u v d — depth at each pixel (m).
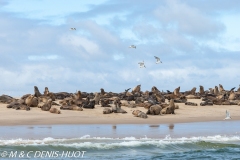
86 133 43.97
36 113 60.84
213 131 48.16
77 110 65.62
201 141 41.94
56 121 54.06
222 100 82.12
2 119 53.78
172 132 46.59
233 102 82.62
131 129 48.28
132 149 38.59
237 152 39.75
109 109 64.31
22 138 39.59
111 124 53.12
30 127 47.78
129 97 82.44
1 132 42.94
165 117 63.00
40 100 71.50
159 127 50.84
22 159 34.00
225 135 45.59
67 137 41.03
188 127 51.50
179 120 59.81
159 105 69.19
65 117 58.19
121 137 42.28
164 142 40.88
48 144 37.53
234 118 64.56
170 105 67.25
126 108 70.12
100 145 38.50
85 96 87.75
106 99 77.06
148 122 56.41
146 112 66.06
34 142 38.03
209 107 77.56
